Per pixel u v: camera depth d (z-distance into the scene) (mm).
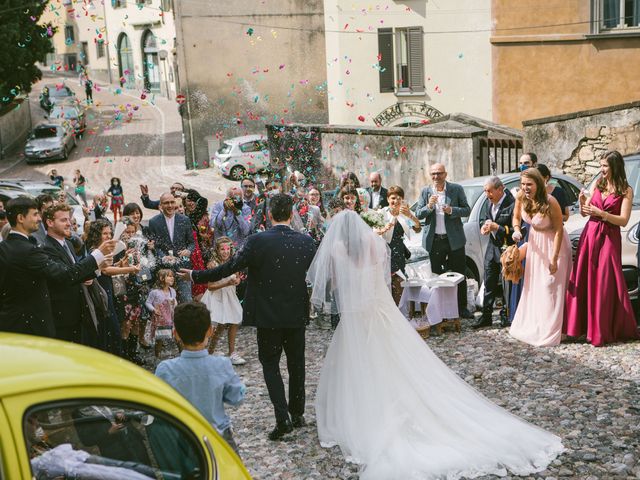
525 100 22844
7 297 5883
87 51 55875
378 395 5684
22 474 2377
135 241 8516
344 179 8969
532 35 22297
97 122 42750
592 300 7676
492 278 8688
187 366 4469
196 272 6090
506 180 10688
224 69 31812
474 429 5453
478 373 7105
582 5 21359
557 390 6516
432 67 25859
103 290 7004
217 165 29781
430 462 5145
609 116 14750
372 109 26938
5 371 2586
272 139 23250
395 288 8648
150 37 48344
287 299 5926
